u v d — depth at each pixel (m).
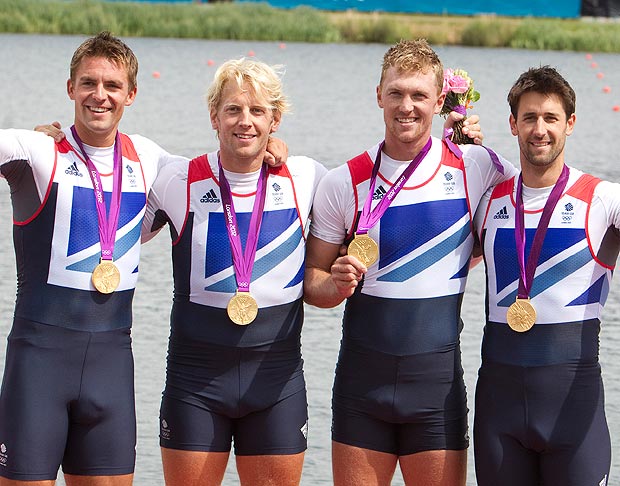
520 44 47.47
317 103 28.72
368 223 6.27
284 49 43.75
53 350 6.07
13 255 13.26
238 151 6.18
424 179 6.30
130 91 6.25
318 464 8.18
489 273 6.23
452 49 45.38
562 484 6.02
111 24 47.44
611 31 49.00
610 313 11.86
